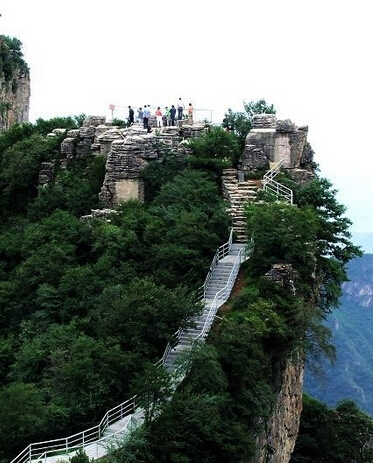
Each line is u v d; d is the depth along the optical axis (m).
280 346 44.69
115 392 40.16
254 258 48.59
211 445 37.78
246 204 53.38
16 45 137.00
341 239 54.28
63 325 45.84
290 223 48.53
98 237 53.00
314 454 71.19
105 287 47.66
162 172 58.16
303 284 47.78
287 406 49.06
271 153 59.25
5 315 50.53
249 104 66.50
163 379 38.47
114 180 58.09
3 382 44.50
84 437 37.59
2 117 125.31
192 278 48.38
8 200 64.12
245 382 41.53
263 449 43.62
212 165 57.88
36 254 52.62
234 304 46.09
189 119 65.44
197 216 51.81
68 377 39.91
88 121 67.69
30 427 37.38
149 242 51.47
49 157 64.38
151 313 42.94
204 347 40.72
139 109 68.44
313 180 56.41
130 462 35.03
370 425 72.56
